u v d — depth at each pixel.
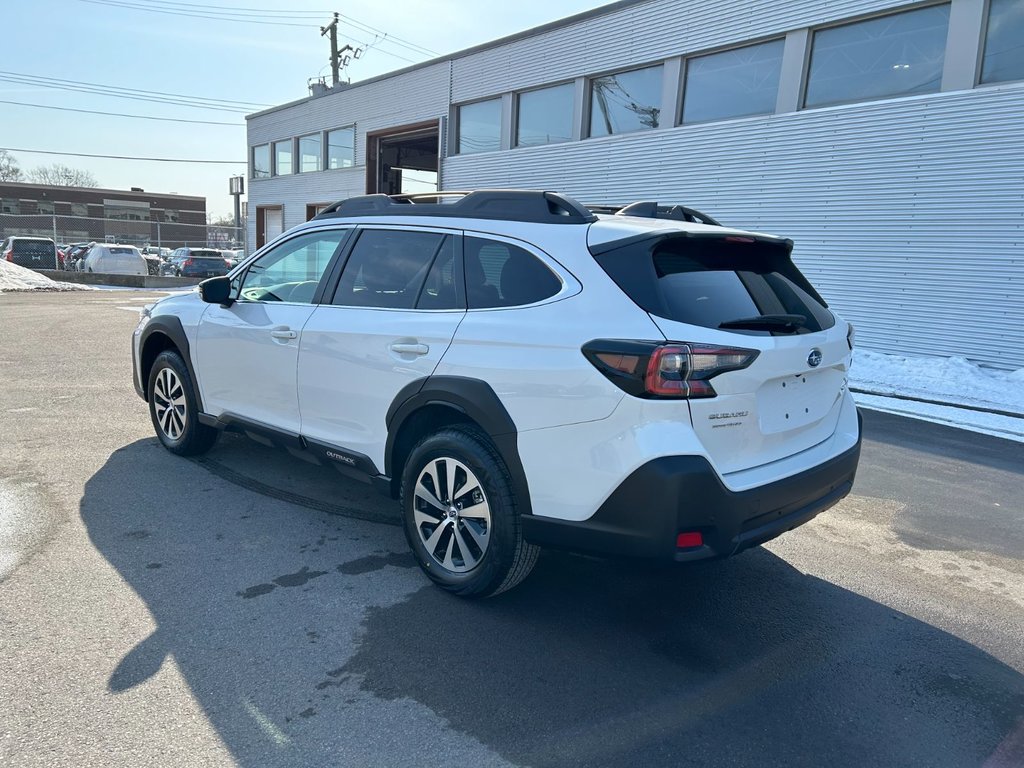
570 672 2.81
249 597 3.29
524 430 2.97
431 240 3.63
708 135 13.62
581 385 2.81
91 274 26.89
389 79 22.14
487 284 3.31
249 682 2.64
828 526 4.56
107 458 5.20
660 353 2.65
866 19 11.25
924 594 3.62
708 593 3.56
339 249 4.07
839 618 3.34
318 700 2.56
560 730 2.45
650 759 2.32
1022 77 9.73
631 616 3.29
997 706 2.69
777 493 2.92
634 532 2.71
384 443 3.61
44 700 2.47
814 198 12.08
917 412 8.17
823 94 11.96
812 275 12.26
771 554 4.09
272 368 4.22
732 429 2.81
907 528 4.55
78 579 3.37
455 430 3.31
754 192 12.95
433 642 2.98
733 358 2.75
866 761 2.36
